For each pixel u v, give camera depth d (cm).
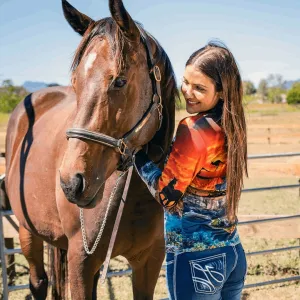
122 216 219
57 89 336
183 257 178
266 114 3597
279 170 503
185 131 172
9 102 2616
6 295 330
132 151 190
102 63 172
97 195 180
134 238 226
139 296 258
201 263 177
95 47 176
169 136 218
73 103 288
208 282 178
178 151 172
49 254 317
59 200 234
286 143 1470
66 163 171
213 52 175
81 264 226
